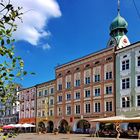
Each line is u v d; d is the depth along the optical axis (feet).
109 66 205.98
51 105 265.54
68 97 242.17
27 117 304.71
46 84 276.41
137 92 182.29
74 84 236.63
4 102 17.61
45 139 154.10
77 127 231.30
